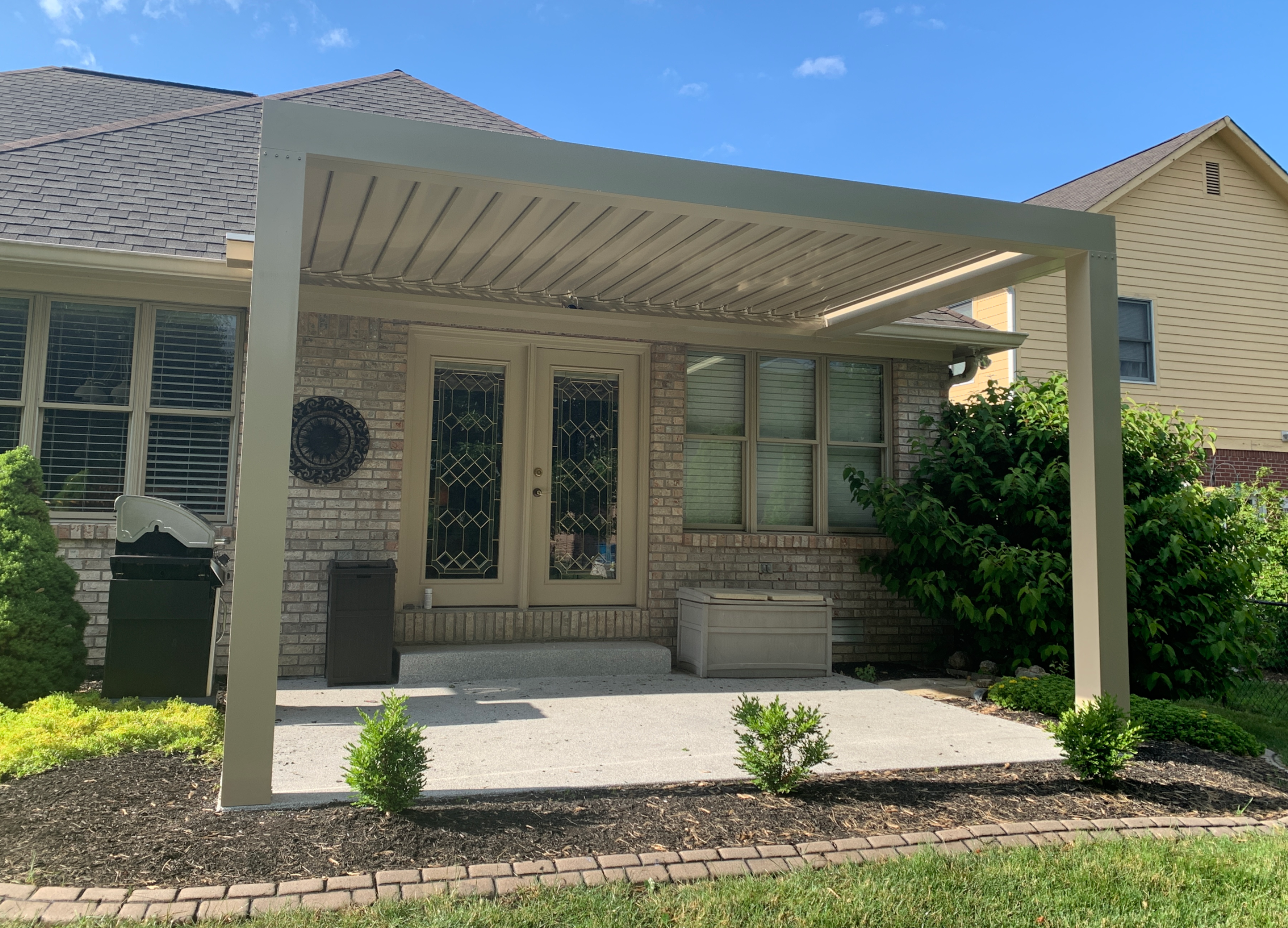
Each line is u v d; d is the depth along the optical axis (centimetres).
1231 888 361
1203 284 1548
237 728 406
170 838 362
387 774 391
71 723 491
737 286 736
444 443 803
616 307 802
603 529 848
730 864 365
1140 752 563
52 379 693
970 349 942
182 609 595
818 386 927
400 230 589
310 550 725
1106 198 1484
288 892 320
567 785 461
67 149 794
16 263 641
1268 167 1583
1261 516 1072
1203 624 783
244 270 669
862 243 610
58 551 650
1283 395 1576
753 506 895
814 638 807
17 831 360
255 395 416
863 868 366
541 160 472
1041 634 809
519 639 788
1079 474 589
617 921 311
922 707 682
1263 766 553
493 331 796
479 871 344
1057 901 344
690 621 812
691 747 545
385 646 697
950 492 886
